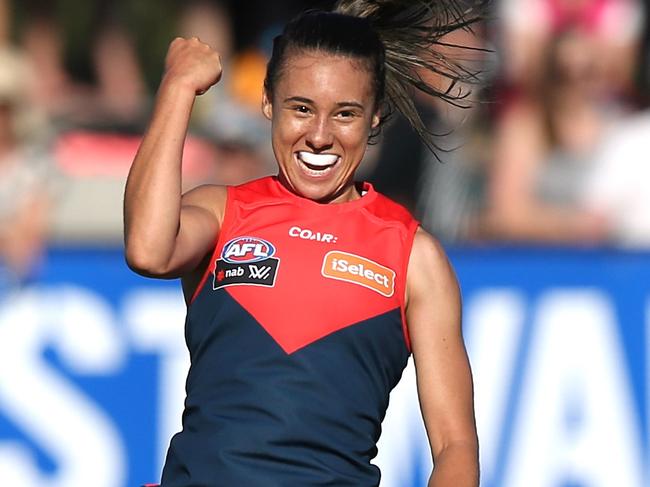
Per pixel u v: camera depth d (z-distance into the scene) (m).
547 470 21.31
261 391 10.80
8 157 23.98
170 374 20.95
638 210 25.69
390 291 11.28
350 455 10.89
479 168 25.08
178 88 10.99
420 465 20.80
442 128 23.09
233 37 29.36
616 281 21.70
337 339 11.00
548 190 25.44
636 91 26.77
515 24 26.09
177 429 20.92
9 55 25.58
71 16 27.81
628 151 25.83
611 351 21.62
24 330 20.91
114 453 20.81
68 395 20.81
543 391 21.45
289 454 10.73
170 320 21.03
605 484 21.41
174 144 10.83
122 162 24.92
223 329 11.07
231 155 26.20
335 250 11.29
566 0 26.28
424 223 24.25
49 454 20.73
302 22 11.42
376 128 12.34
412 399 20.83
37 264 21.05
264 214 11.50
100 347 20.91
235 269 11.20
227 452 10.72
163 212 10.64
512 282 21.62
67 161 24.52
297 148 11.31
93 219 24.20
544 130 25.72
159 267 10.70
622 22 26.56
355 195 11.88
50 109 26.06
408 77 12.48
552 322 21.58
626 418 21.53
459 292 11.65
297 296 11.08
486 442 21.23
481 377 21.36
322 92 11.11
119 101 27.50
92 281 21.05
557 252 21.67
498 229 25.17
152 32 28.69
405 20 12.38
